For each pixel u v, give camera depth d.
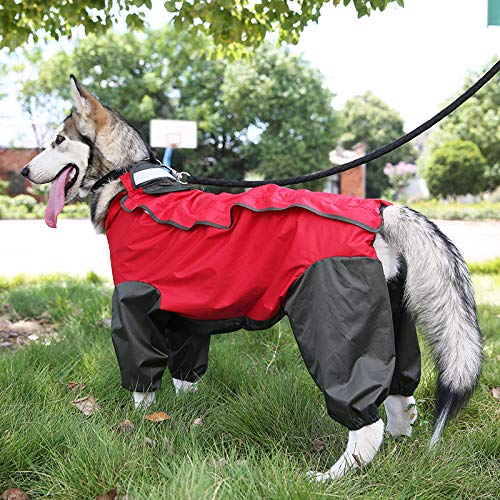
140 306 2.78
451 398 2.38
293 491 2.06
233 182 3.26
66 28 5.13
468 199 28.91
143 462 2.34
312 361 2.38
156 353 2.83
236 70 22.27
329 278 2.35
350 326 2.31
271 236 2.52
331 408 2.30
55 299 5.65
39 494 2.30
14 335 4.74
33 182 3.17
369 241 2.38
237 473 2.18
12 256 10.39
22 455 2.42
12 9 4.78
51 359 3.65
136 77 23.30
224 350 3.78
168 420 2.83
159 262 2.76
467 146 27.45
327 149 23.28
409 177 31.98
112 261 2.92
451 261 2.45
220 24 4.86
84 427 2.60
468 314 2.43
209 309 2.68
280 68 22.34
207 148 23.53
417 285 2.43
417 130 2.99
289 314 2.46
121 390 3.20
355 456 2.33
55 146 3.17
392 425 2.77
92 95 3.11
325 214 2.43
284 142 22.58
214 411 3.03
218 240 2.62
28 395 3.07
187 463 2.28
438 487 2.29
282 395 2.98
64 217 22.72
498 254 10.06
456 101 2.95
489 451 2.65
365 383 2.27
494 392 3.36
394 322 2.62
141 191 2.91
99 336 4.24
